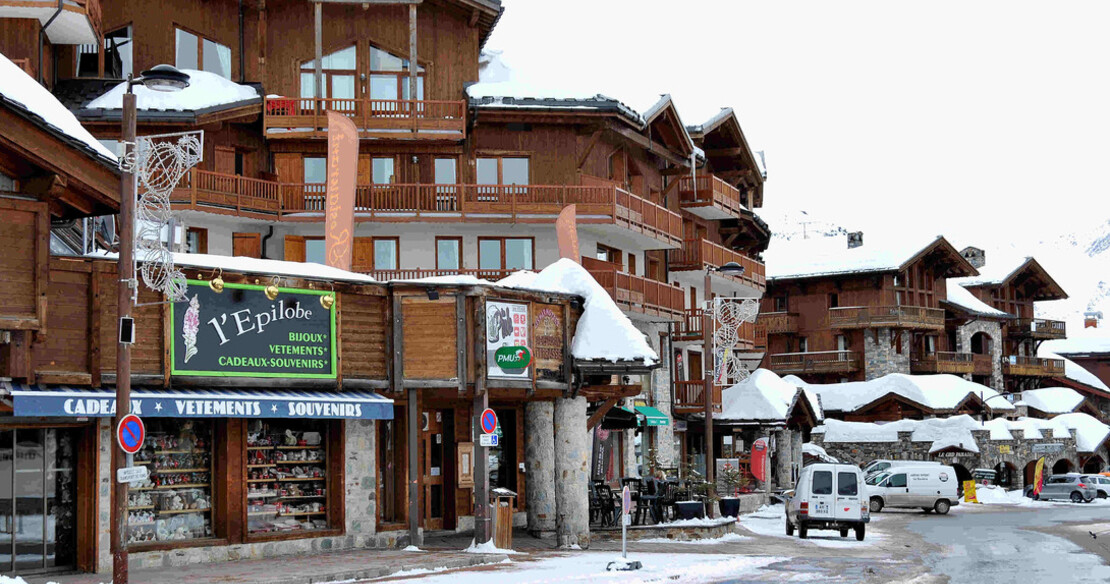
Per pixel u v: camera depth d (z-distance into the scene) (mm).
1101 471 82125
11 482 19078
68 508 19750
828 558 25750
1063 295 100562
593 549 25516
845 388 79250
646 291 43344
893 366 81688
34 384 18406
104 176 18422
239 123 41312
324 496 23422
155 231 20281
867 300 82562
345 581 19094
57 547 19547
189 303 20719
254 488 22484
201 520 21609
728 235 59500
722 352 49031
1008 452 72000
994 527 40250
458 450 28766
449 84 43812
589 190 42469
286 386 21828
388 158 42844
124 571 16688
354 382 22734
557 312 25531
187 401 19984
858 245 88562
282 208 41062
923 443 70312
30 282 18094
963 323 88812
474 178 42969
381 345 23344
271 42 42656
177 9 41375
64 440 19781
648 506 30562
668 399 47438
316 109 41281
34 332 18234
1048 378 99750
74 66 39938
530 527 27734
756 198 64812
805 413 55125
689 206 52812
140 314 20141
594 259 41406
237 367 21219
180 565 20656
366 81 42875
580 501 25938
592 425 27219
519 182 43312
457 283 23641
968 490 62969
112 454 19828
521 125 43406
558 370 25328
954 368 86125
